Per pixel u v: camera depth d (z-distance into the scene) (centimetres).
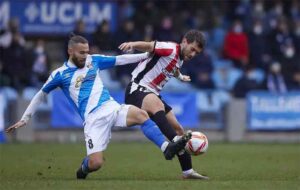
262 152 5066
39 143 5825
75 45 3042
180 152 2944
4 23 7419
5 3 7419
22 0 7431
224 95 6612
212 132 6378
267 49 7356
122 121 3038
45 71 6800
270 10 7906
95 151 3038
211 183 2975
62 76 3080
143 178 3341
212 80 6906
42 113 6175
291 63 7150
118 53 6688
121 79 6688
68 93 3111
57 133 6191
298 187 2884
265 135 6372
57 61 7550
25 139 6106
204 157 4628
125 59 3166
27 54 6719
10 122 6106
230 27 7731
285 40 7406
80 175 3181
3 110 6075
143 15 7400
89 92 3072
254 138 6366
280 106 6372
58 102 6184
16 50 6688
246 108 6356
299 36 7494
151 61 3175
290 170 3809
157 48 3127
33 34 7488
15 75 6662
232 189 2780
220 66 7206
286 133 6394
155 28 7025
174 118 3250
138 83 3197
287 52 7300
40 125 6178
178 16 7581
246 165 4106
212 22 7781
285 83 7062
